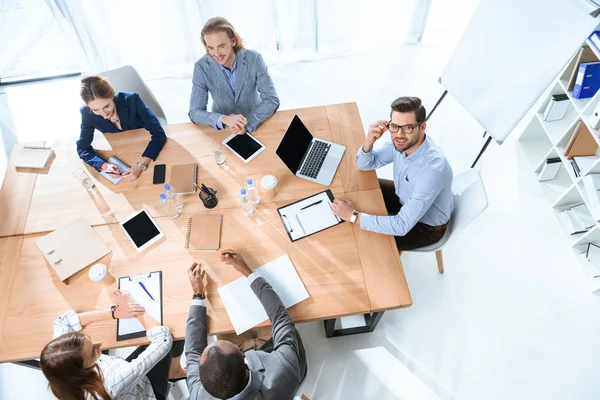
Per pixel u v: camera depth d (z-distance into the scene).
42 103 3.47
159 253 1.74
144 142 2.12
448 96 3.26
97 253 1.74
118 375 1.45
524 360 2.12
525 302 2.29
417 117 1.57
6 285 1.69
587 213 2.46
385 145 1.97
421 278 2.41
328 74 3.53
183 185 1.93
